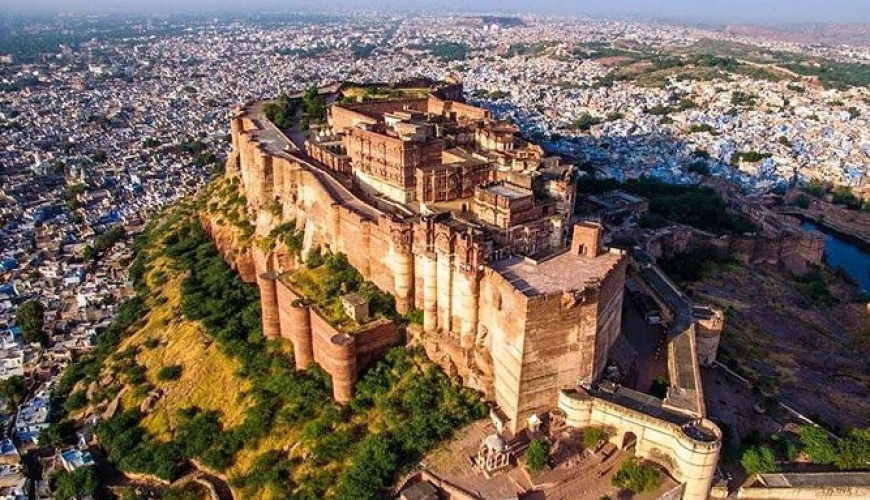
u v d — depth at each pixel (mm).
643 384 88750
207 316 115625
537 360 77250
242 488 84938
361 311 91938
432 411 83062
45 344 135625
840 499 75312
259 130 151125
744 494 74125
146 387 106625
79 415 109812
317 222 113688
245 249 130375
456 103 165750
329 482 79188
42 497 95938
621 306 93188
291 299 98312
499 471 75250
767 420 88250
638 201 166125
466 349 86688
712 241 154875
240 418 93938
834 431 88562
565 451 77000
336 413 86750
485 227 90312
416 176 109188
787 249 160750
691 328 96562
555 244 94938
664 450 74250
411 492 73438
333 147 133000
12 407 116688
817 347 122375
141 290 139500
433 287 89312
